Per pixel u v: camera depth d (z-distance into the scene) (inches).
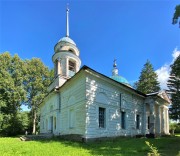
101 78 784.9
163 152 476.4
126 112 932.0
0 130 1521.9
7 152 460.8
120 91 908.6
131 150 501.0
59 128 962.7
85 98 717.3
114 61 1461.6
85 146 578.6
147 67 2090.3
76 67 1151.0
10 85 1499.8
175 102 1290.6
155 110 1175.6
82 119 724.0
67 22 1242.6
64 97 946.7
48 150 486.3
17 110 1588.3
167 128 1317.7
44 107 1376.7
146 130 1063.0
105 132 774.5
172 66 764.6
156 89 1979.6
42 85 1708.9
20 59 1680.6
